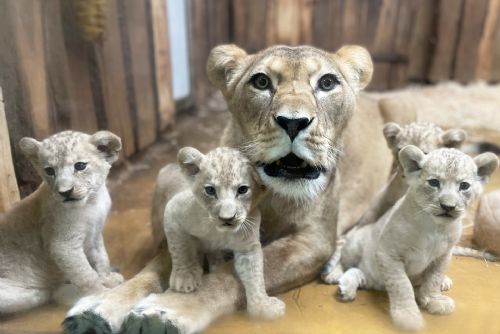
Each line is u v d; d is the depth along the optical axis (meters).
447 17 5.98
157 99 4.40
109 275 2.46
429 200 2.11
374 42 6.22
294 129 2.19
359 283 2.52
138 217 3.10
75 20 2.58
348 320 2.31
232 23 6.47
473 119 5.24
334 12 6.23
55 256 2.24
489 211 2.78
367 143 3.54
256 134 2.32
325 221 2.67
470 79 6.14
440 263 2.33
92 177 2.15
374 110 3.95
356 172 3.33
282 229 2.63
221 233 2.16
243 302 2.29
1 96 2.43
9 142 2.49
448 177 2.08
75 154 2.10
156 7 4.38
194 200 2.13
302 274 2.56
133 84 3.76
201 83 5.88
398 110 4.02
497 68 6.07
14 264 2.29
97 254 2.44
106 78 3.01
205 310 2.17
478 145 4.26
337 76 2.42
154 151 4.09
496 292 2.45
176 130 4.72
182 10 5.40
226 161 2.02
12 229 2.31
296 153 2.22
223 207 1.95
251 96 2.36
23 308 2.26
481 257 2.72
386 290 2.44
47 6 2.46
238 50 2.62
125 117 3.52
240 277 2.27
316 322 2.29
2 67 2.44
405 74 6.24
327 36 6.34
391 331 2.23
